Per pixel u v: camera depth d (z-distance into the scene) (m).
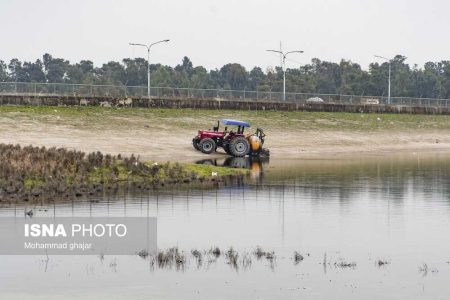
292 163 72.56
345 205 43.81
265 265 29.84
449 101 166.12
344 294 26.30
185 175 55.75
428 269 29.41
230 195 46.97
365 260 30.72
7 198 43.44
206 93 129.88
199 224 37.28
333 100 150.75
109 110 99.88
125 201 43.50
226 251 31.97
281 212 41.03
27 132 82.94
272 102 118.62
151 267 29.41
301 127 109.06
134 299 25.59
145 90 121.50
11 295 25.78
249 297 25.94
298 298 25.88
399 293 26.45
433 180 57.81
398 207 43.31
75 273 28.48
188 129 96.12
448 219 39.50
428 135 122.50
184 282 27.52
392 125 124.06
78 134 85.00
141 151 78.88
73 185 48.25
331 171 64.25
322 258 31.00
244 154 78.44
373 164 73.06
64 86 110.50
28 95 97.12
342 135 108.38
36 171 50.69
